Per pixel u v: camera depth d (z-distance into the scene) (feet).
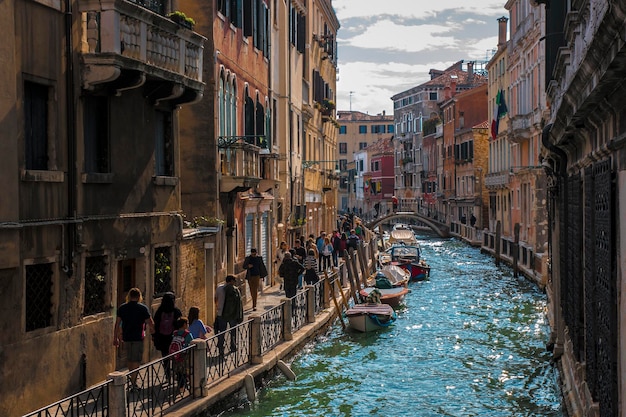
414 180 260.62
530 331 66.59
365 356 56.13
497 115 144.77
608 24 18.57
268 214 76.59
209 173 55.42
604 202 25.67
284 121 86.63
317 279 69.72
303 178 101.09
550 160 55.16
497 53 148.66
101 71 35.01
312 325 58.23
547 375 50.47
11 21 30.42
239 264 63.67
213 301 53.21
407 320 72.33
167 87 41.24
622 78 21.11
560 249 50.55
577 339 36.37
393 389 47.19
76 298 34.86
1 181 29.73
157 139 43.98
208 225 53.42
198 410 34.88
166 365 34.04
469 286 98.89
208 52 55.11
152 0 42.39
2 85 29.84
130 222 39.47
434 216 226.79
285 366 47.47
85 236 35.40
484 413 42.34
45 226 32.58
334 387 47.03
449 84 250.16
